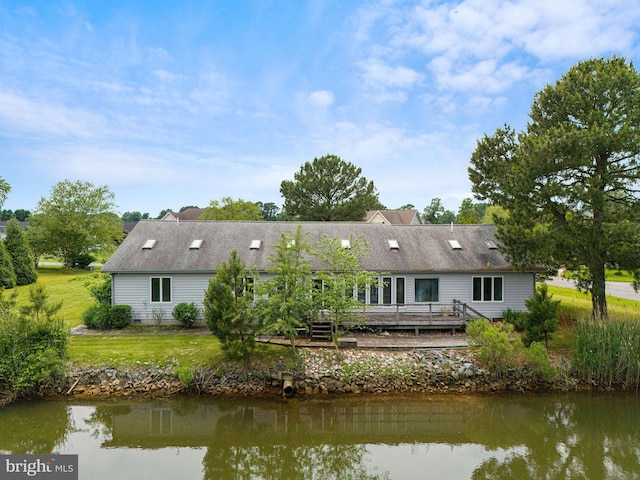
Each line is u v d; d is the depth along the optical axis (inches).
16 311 621.9
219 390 612.4
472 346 682.2
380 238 933.8
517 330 807.7
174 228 943.7
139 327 816.9
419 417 561.6
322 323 738.8
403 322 776.9
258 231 951.0
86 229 1792.6
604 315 705.0
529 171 707.4
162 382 617.3
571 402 601.3
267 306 624.4
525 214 729.0
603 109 705.6
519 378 644.7
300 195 1571.1
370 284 749.9
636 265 655.1
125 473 419.8
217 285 615.2
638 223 663.8
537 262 762.8
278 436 508.7
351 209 1528.1
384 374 635.5
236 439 500.1
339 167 1569.9
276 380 628.1
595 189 647.1
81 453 462.6
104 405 575.8
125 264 829.2
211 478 412.5
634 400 605.9
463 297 861.2
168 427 526.6
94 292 894.4
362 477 417.1
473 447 485.4
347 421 549.3
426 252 892.0
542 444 492.4
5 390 583.8
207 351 673.6
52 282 1374.3
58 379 604.1
